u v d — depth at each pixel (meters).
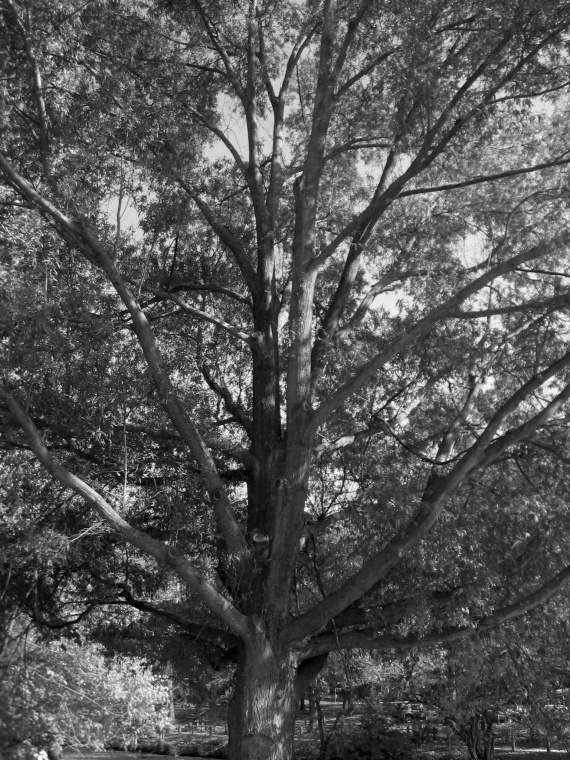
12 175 9.99
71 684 13.20
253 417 12.51
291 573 10.44
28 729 11.00
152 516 12.62
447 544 10.58
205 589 9.45
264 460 11.94
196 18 14.29
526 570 10.76
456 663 11.97
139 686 15.42
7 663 11.14
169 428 12.70
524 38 10.84
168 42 13.95
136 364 12.37
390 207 14.68
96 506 9.26
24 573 11.08
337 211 15.45
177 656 12.45
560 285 11.34
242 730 9.61
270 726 9.59
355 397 12.92
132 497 12.41
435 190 12.20
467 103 11.38
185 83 14.63
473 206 13.59
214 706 15.95
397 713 21.91
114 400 11.47
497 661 11.70
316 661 11.31
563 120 13.10
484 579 10.13
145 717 15.32
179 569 9.33
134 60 12.86
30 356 10.02
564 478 11.37
